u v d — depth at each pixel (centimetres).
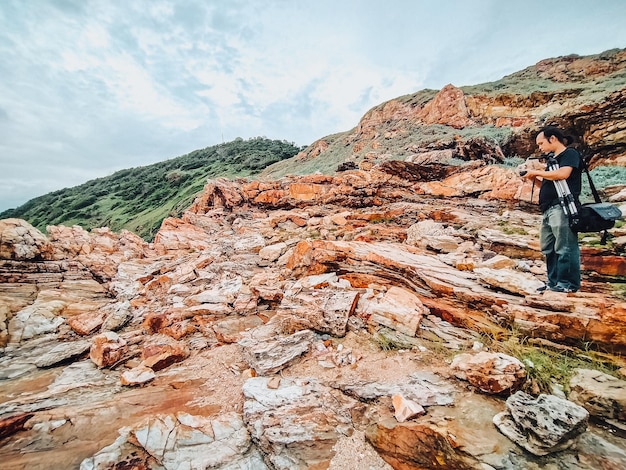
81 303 820
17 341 629
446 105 2298
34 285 866
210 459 268
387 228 930
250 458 271
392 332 437
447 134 1959
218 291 726
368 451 266
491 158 1425
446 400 296
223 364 453
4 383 447
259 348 445
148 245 1426
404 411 283
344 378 363
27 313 711
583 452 222
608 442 230
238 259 949
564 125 1538
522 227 732
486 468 221
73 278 962
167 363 473
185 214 1667
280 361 407
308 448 270
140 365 459
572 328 339
